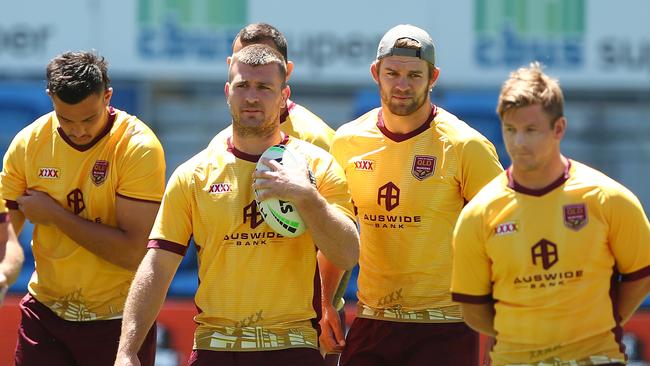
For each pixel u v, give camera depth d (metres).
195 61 40.69
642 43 41.41
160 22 40.44
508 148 13.98
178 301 34.88
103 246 17.94
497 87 40.94
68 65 17.22
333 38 40.53
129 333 15.55
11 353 27.30
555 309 14.13
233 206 15.59
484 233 14.43
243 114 15.42
